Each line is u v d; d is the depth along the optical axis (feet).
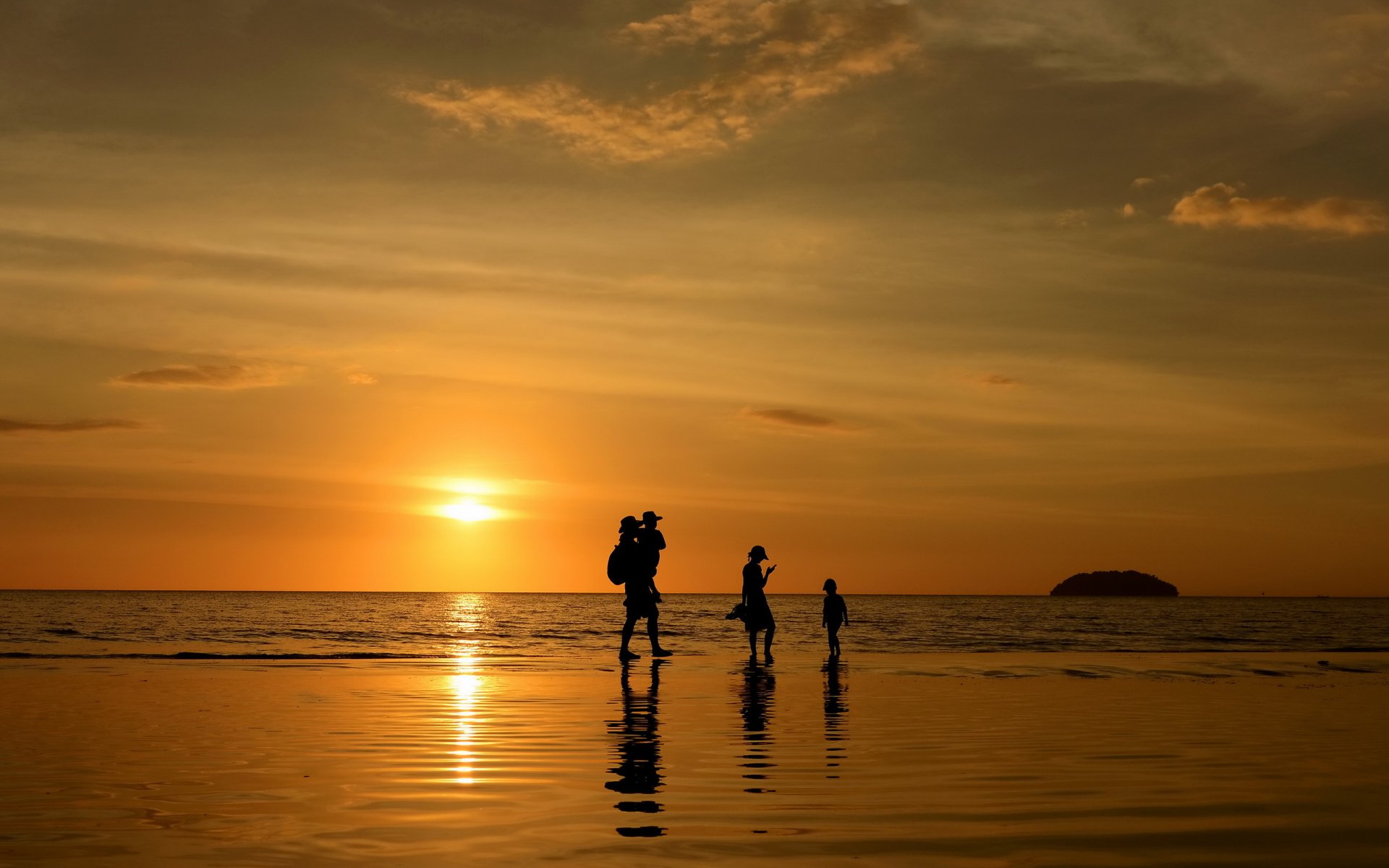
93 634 119.14
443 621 198.08
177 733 28.91
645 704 37.88
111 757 24.72
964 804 19.52
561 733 29.55
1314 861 15.17
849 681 50.06
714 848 15.76
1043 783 21.99
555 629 151.33
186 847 15.70
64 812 18.33
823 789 20.99
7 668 52.85
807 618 216.13
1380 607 499.92
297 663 58.49
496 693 41.63
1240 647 100.22
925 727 31.91
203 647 83.30
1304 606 526.98
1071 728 31.96
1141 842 16.37
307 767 23.50
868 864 14.85
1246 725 33.37
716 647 92.63
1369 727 32.96
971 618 249.34
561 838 16.35
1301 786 21.77
